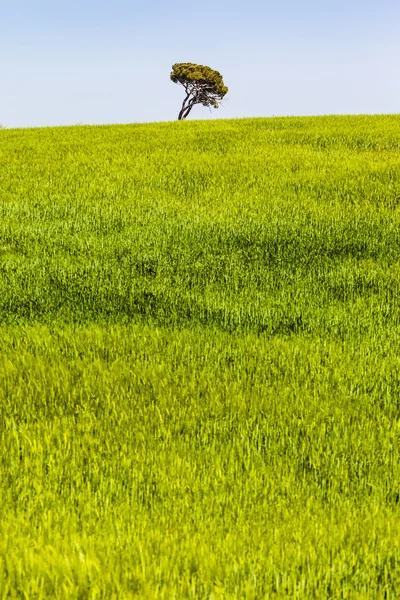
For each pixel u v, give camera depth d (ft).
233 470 37.24
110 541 29.04
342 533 30.60
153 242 94.89
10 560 26.71
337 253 92.53
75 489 34.94
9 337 59.21
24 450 38.73
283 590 26.00
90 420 43.29
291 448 40.34
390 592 26.81
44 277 79.51
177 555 28.27
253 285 78.64
